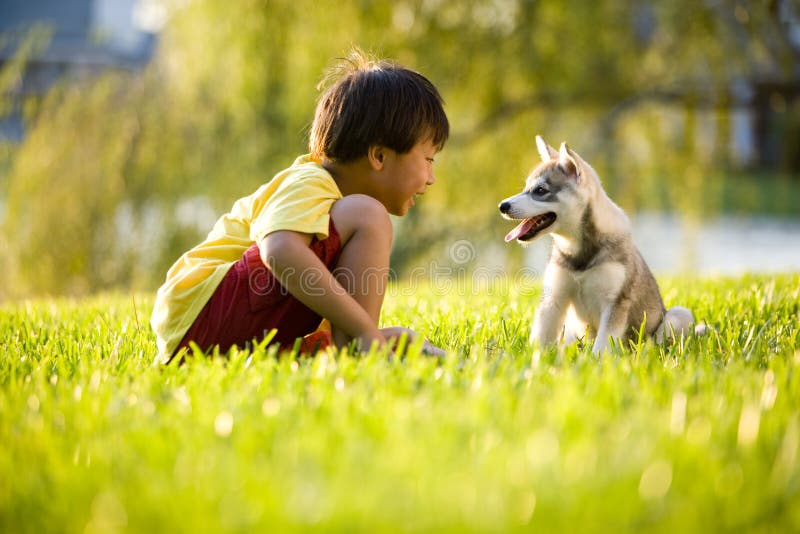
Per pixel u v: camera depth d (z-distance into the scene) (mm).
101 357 4004
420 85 3916
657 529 1899
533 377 3154
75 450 2461
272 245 3367
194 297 3666
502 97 14680
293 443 2373
